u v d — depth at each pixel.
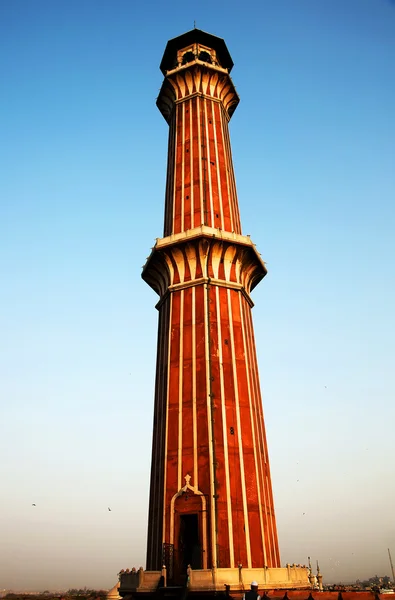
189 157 49.44
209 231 41.66
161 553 32.78
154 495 36.47
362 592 25.14
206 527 32.34
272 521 36.09
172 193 48.31
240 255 42.88
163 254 43.00
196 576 27.66
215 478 33.81
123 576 31.98
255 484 34.97
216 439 35.31
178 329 40.44
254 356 42.62
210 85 54.19
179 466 35.06
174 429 36.56
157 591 28.62
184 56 57.28
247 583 27.84
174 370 38.94
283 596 25.25
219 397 37.03
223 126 52.88
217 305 40.66
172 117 54.62
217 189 47.72
